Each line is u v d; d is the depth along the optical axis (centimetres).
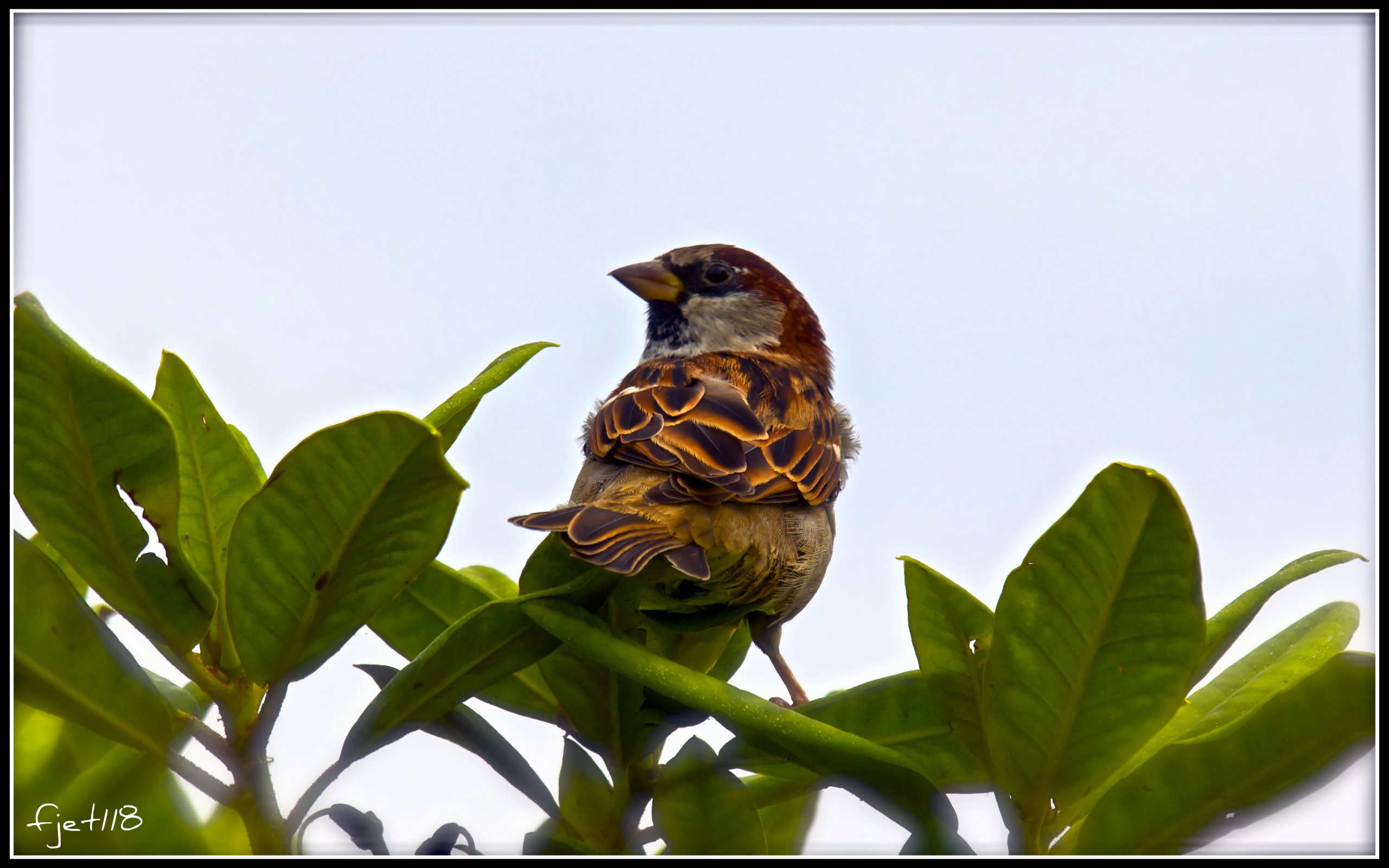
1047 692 169
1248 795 164
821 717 200
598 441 303
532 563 198
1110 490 157
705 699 166
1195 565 158
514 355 193
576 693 191
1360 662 158
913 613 180
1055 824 182
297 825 172
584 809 197
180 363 193
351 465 158
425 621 211
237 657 176
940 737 198
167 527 166
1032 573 166
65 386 156
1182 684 165
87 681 166
